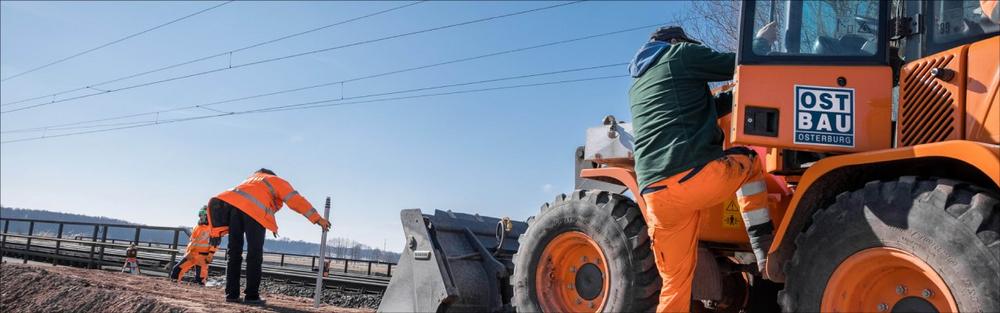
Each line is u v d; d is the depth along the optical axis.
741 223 4.32
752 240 3.79
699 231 4.19
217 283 13.59
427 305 5.02
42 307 6.88
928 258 2.93
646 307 4.16
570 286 4.66
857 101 3.42
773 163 3.92
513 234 6.21
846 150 3.41
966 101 3.09
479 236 5.82
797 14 3.63
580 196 4.59
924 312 3.04
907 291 3.11
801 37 3.59
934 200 2.94
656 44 4.07
